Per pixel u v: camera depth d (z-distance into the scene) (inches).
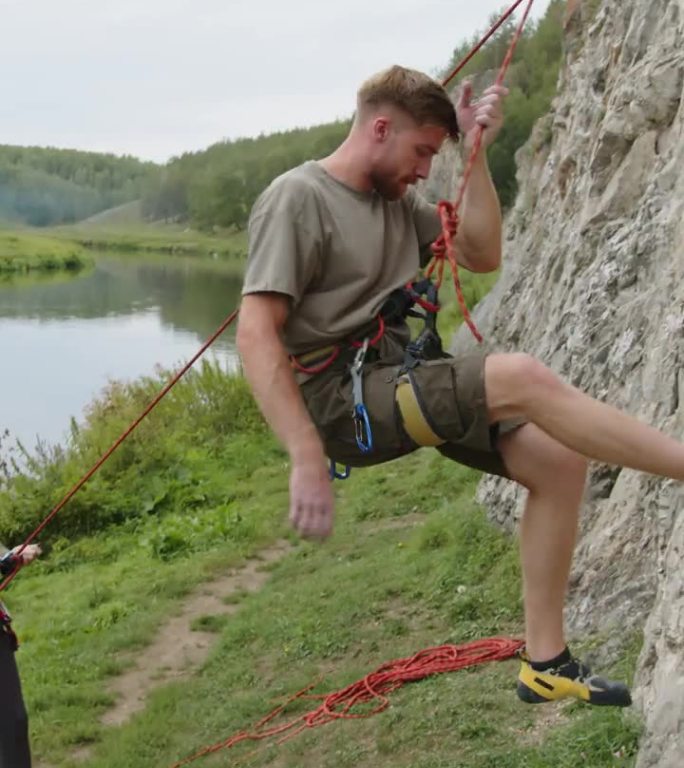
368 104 129.3
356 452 127.5
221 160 6481.3
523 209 832.3
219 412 796.6
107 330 1663.4
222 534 537.3
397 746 249.3
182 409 813.9
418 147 128.0
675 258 263.9
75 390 1176.2
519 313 516.4
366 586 374.6
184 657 390.9
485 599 324.8
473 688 264.5
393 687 287.3
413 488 503.8
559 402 115.9
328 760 260.2
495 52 1347.2
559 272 436.8
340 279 127.5
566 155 510.9
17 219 7682.1
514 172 2016.5
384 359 127.4
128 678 382.0
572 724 219.0
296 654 343.0
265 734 294.8
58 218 7800.2
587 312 332.2
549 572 130.3
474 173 138.4
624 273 323.0
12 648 217.6
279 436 117.2
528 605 133.8
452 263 130.7
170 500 636.1
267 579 455.2
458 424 119.7
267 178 5674.2
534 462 125.6
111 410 828.6
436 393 120.0
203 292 2444.6
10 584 552.1
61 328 1689.2
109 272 3260.3
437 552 379.6
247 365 120.6
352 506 508.7
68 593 505.4
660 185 322.7
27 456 695.1
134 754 310.0
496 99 138.6
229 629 393.7
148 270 3400.6
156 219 7229.3
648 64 362.6
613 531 266.7
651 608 239.0
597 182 385.1
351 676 305.6
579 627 259.3
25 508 628.7
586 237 371.9
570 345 338.0
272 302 123.0
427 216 139.5
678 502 206.2
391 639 325.4
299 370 128.3
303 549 474.0
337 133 5428.2
